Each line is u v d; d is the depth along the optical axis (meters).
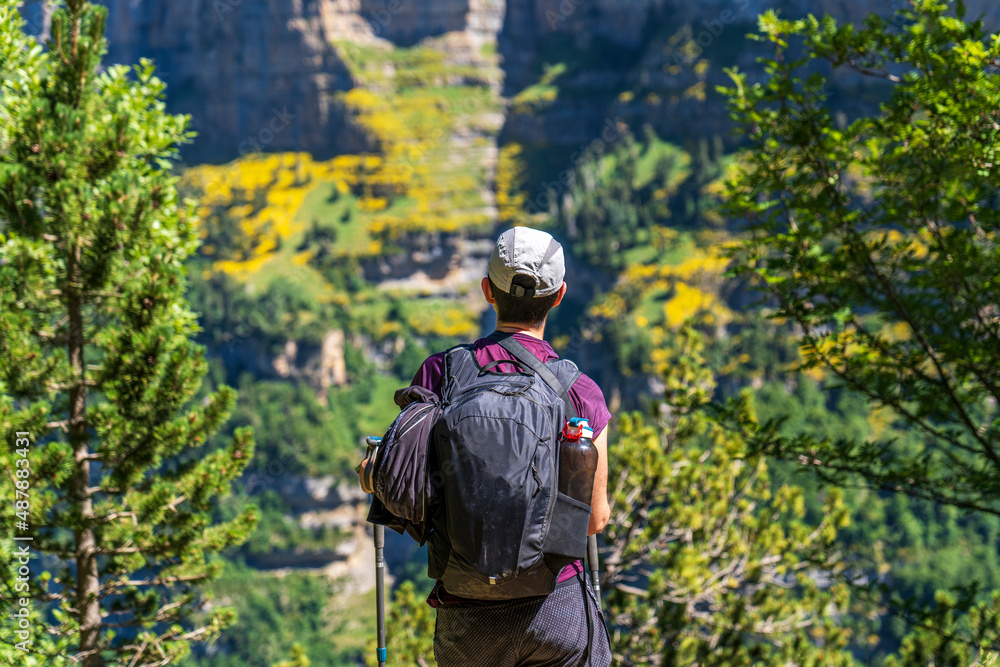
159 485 9.82
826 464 9.43
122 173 9.55
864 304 9.53
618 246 182.50
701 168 189.75
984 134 8.36
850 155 9.13
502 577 2.24
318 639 128.88
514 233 2.79
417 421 2.52
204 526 10.14
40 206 9.02
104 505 10.08
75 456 9.61
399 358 189.25
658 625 12.09
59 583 10.29
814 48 9.55
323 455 150.88
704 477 13.00
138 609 10.55
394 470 2.45
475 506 2.27
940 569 106.31
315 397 169.38
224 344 175.25
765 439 9.56
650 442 12.69
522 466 2.30
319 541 146.00
